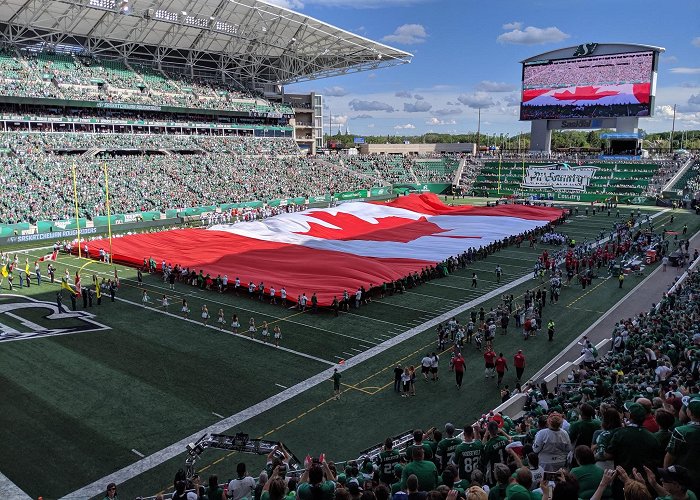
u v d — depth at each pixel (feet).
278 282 148.46
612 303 142.20
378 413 84.43
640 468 29.22
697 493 26.61
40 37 299.38
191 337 115.14
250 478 49.83
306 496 34.35
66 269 172.35
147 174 284.41
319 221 232.73
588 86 365.20
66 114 299.17
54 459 70.33
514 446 41.22
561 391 76.48
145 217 251.80
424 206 284.41
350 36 324.80
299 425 80.38
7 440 74.33
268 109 388.16
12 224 212.02
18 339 111.65
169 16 291.58
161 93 338.75
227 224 239.09
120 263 180.96
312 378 96.53
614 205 326.85
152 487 65.05
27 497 62.80
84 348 107.65
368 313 133.28
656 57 341.21
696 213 290.15
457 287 157.28
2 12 271.08
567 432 40.47
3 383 91.40
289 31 329.72
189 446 70.03
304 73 395.14
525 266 182.50
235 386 92.68
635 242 197.16
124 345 109.81
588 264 175.01
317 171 366.84
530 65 385.50
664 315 102.68
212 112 356.79
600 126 376.89
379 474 46.14
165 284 156.76
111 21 297.74
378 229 233.35
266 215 279.08
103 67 328.90
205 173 309.01
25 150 263.90
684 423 35.91
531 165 396.37
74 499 62.54
